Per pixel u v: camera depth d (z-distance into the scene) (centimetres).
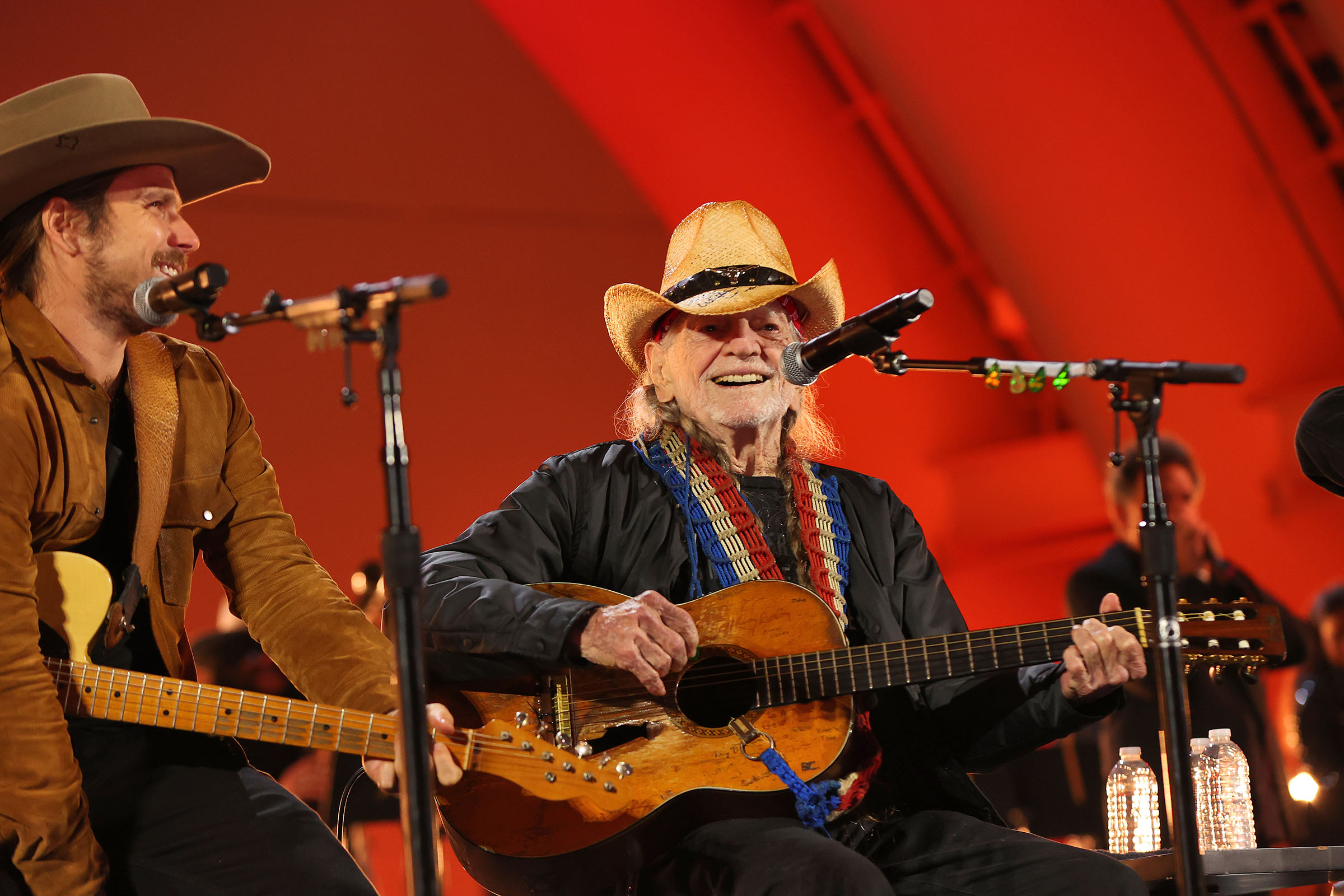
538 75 1459
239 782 362
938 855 392
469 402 1415
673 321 455
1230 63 1046
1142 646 384
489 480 1412
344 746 358
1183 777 315
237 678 764
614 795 385
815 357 352
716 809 393
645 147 1343
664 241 1504
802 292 454
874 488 464
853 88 1253
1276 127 1064
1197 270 1127
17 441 341
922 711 427
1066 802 723
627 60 1280
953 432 1362
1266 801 657
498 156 1448
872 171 1303
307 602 387
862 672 400
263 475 406
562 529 431
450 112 1432
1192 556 699
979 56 1131
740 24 1243
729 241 458
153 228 372
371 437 1366
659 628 375
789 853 364
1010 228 1209
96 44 1306
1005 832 395
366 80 1405
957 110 1177
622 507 436
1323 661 731
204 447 389
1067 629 392
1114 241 1157
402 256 1409
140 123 363
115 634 353
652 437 456
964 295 1340
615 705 398
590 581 434
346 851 361
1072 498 1289
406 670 285
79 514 356
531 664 389
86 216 367
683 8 1232
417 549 288
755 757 393
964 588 1351
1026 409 1367
